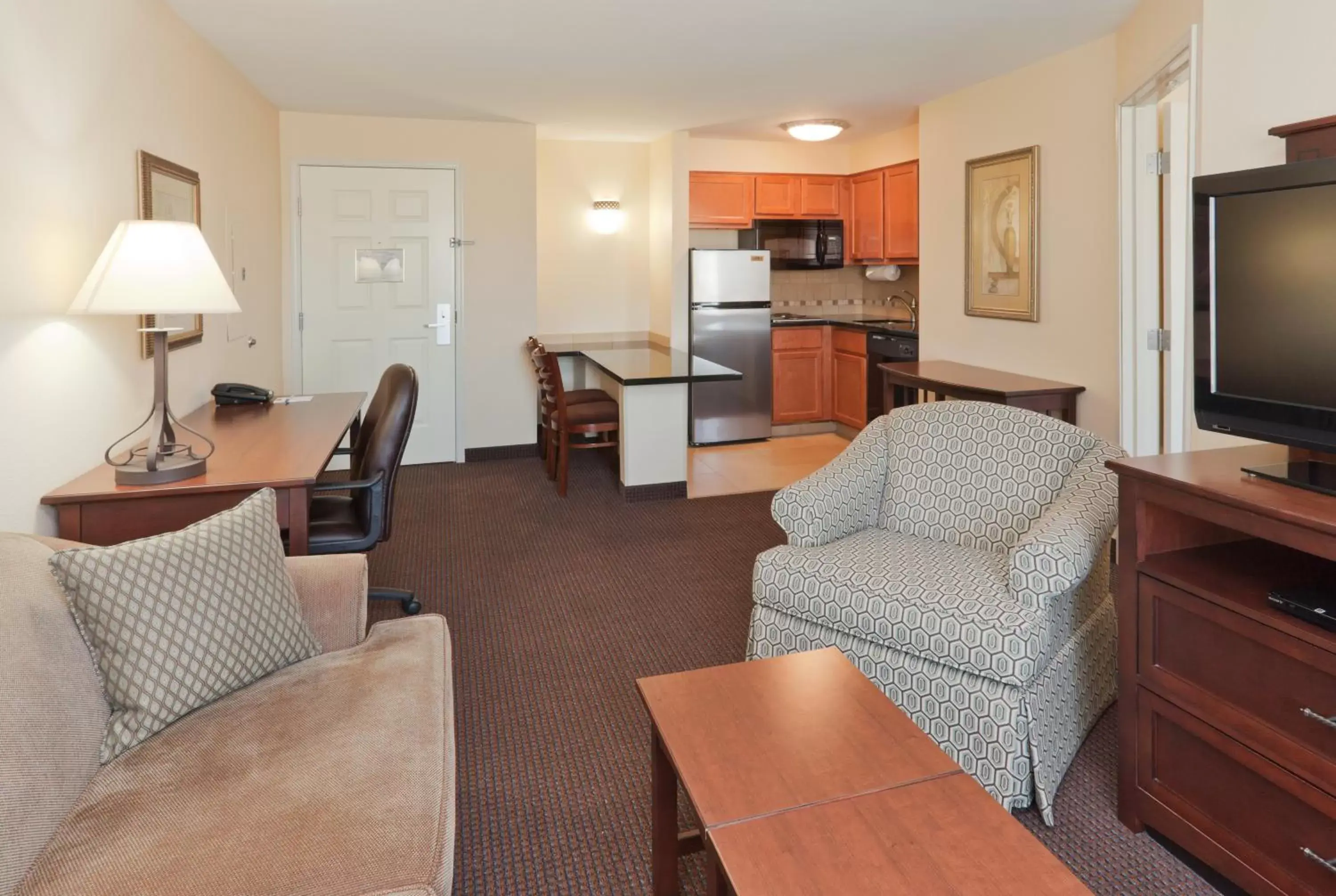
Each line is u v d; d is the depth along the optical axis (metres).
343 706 1.74
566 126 6.16
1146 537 1.96
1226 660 1.75
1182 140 3.66
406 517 4.89
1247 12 2.47
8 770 1.31
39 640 1.52
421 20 3.67
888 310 7.53
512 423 6.34
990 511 2.64
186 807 1.41
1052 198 4.31
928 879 1.20
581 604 3.56
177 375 3.55
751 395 6.99
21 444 2.23
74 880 1.25
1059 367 4.31
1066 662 2.25
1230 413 1.94
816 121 5.99
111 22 2.87
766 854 1.25
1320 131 2.06
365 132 5.79
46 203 2.39
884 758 1.50
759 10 3.57
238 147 4.57
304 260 5.79
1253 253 1.85
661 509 5.03
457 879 1.91
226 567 1.82
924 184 5.46
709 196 6.95
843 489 2.69
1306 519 1.52
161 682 1.66
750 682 1.80
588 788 2.26
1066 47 4.11
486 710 2.68
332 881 1.25
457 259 6.06
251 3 3.44
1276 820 1.67
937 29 3.82
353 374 5.98
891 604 2.22
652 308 7.12
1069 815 2.10
